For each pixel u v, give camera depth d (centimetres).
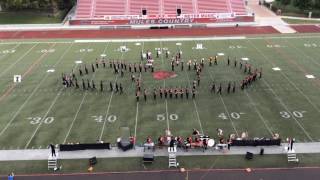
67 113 3488
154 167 2667
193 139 2927
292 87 3972
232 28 6869
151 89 3972
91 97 3819
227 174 2572
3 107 3644
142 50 5419
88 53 5316
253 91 3884
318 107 3500
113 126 3231
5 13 7725
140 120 3322
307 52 5178
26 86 4141
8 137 3088
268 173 2573
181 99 3725
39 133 3144
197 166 2666
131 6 7556
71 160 2764
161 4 7619
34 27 7062
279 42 5728
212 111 3459
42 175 2606
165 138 2941
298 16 7650
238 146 2875
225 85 4038
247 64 4691
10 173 2625
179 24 7138
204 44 5700
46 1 7488
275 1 8538
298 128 3130
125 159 2764
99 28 7012
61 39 6181
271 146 2866
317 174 2555
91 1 7612
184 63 4781
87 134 3111
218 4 7681
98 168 2669
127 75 4384
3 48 5672
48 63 4881
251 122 3244
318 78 4209
